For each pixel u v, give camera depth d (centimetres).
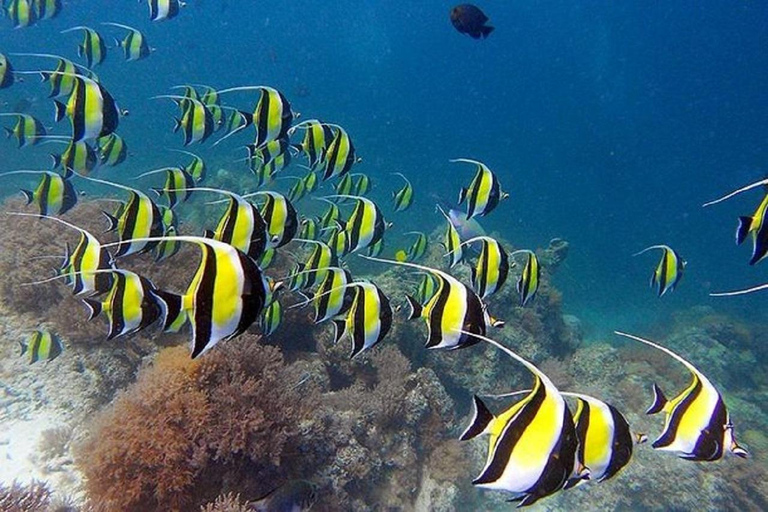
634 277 746
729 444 63
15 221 233
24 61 1216
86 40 227
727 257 1008
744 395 381
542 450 49
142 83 1956
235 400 131
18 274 200
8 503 111
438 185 1023
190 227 228
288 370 163
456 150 1841
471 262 123
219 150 931
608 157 2216
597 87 2794
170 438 123
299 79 2916
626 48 2703
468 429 49
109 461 123
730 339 464
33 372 173
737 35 2533
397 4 2834
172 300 56
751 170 2230
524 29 2652
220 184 484
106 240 212
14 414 159
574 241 919
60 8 241
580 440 56
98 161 192
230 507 109
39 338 163
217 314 57
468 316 82
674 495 238
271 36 3522
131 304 84
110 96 149
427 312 84
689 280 823
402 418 192
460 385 256
